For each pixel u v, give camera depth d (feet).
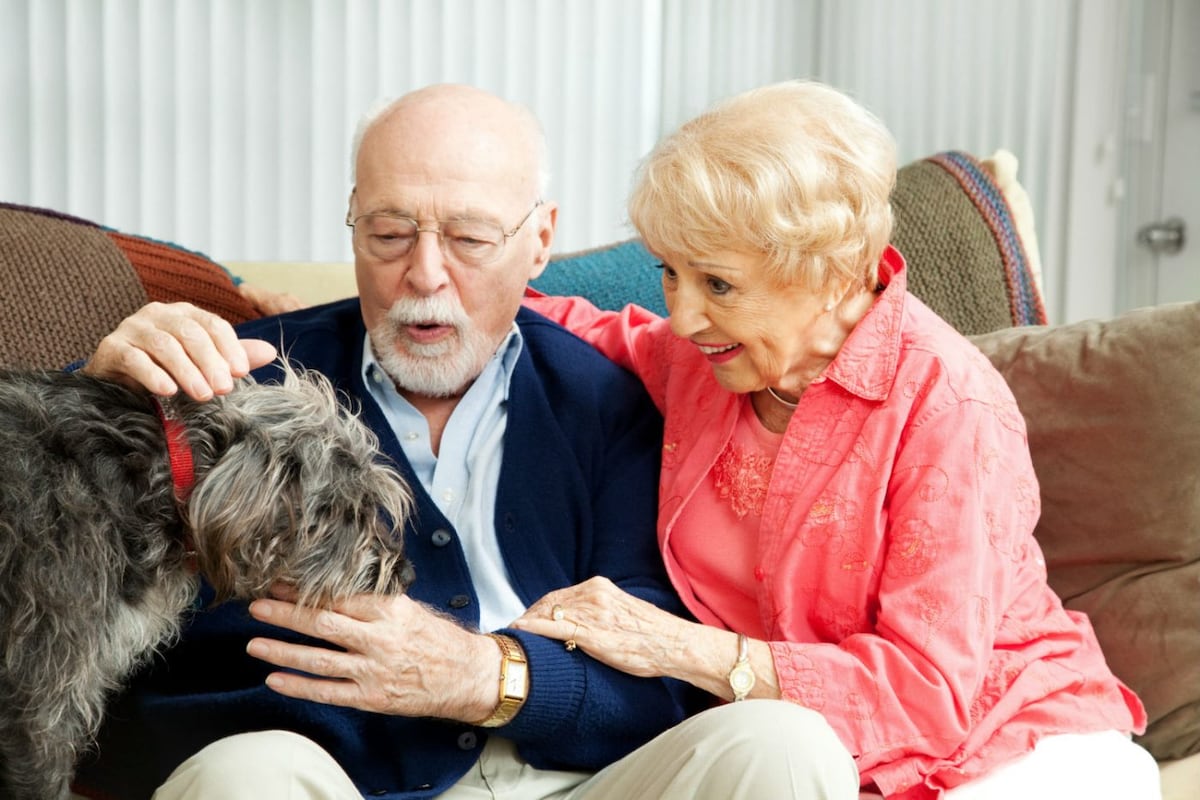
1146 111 12.78
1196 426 6.59
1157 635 6.53
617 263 8.29
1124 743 5.91
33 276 6.75
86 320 6.79
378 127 6.36
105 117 11.61
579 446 6.61
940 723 5.41
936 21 12.85
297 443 5.02
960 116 12.87
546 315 7.52
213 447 4.98
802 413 5.95
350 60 12.16
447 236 6.19
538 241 6.77
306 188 12.16
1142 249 12.91
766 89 5.88
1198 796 6.19
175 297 7.14
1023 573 6.11
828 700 5.44
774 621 5.94
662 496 6.46
